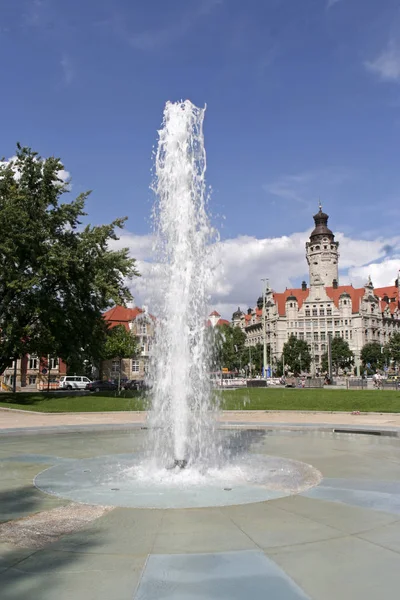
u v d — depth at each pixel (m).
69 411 27.23
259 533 6.54
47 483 9.46
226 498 8.33
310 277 152.38
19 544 6.16
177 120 13.42
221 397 32.81
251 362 133.75
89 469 10.80
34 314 37.03
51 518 7.23
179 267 12.91
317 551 5.91
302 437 16.59
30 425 19.92
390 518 7.20
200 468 10.79
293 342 121.38
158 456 12.37
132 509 7.68
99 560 5.64
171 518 7.21
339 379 93.00
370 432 17.78
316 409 26.58
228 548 6.01
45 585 5.00
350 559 5.67
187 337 12.66
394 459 12.20
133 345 78.94
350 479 9.84
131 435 17.12
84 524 6.94
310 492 8.75
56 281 37.78
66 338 39.25
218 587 4.95
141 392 43.50
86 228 38.72
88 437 16.58
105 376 94.69
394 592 4.86
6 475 10.25
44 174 37.28
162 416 13.43
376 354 122.94
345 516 7.30
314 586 4.98
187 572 5.31
